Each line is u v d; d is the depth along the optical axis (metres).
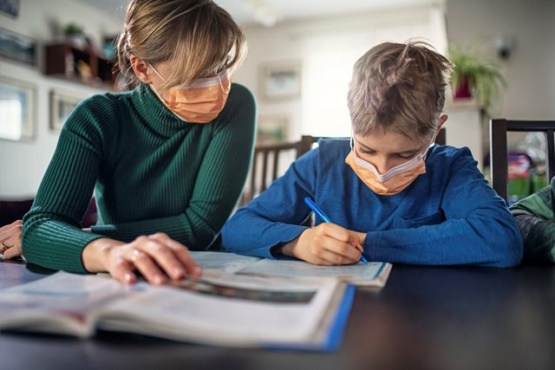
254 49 5.43
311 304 0.41
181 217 1.00
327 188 0.96
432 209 0.89
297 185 0.97
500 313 0.44
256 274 0.57
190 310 0.38
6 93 3.53
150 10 0.85
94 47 4.21
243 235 0.82
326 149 1.01
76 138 0.89
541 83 3.84
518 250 0.70
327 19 5.18
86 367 0.31
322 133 5.21
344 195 0.95
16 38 3.59
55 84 3.97
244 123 1.10
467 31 3.99
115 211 1.01
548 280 0.59
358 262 0.71
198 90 0.91
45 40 3.89
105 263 0.57
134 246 0.54
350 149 0.98
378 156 0.79
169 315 0.36
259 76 5.42
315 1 4.77
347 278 0.57
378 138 0.75
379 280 0.56
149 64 0.88
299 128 5.29
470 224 0.73
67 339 0.36
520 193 2.00
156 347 0.34
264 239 0.78
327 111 5.20
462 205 0.82
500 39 3.87
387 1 4.77
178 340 0.35
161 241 0.55
